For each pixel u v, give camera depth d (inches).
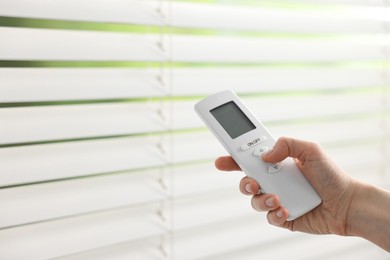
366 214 32.1
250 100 41.0
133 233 36.1
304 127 44.2
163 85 36.1
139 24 33.8
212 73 38.6
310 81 43.2
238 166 33.8
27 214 32.2
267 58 40.2
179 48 36.4
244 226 41.9
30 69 32.0
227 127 31.1
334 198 32.8
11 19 32.7
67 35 32.8
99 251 36.3
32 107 32.7
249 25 38.8
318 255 45.3
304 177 30.3
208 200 40.0
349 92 47.1
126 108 35.7
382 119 49.1
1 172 31.3
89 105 34.4
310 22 42.1
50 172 32.7
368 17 45.8
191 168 39.1
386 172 49.7
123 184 36.0
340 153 46.5
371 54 46.0
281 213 28.5
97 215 35.8
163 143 37.5
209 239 40.0
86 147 34.5
